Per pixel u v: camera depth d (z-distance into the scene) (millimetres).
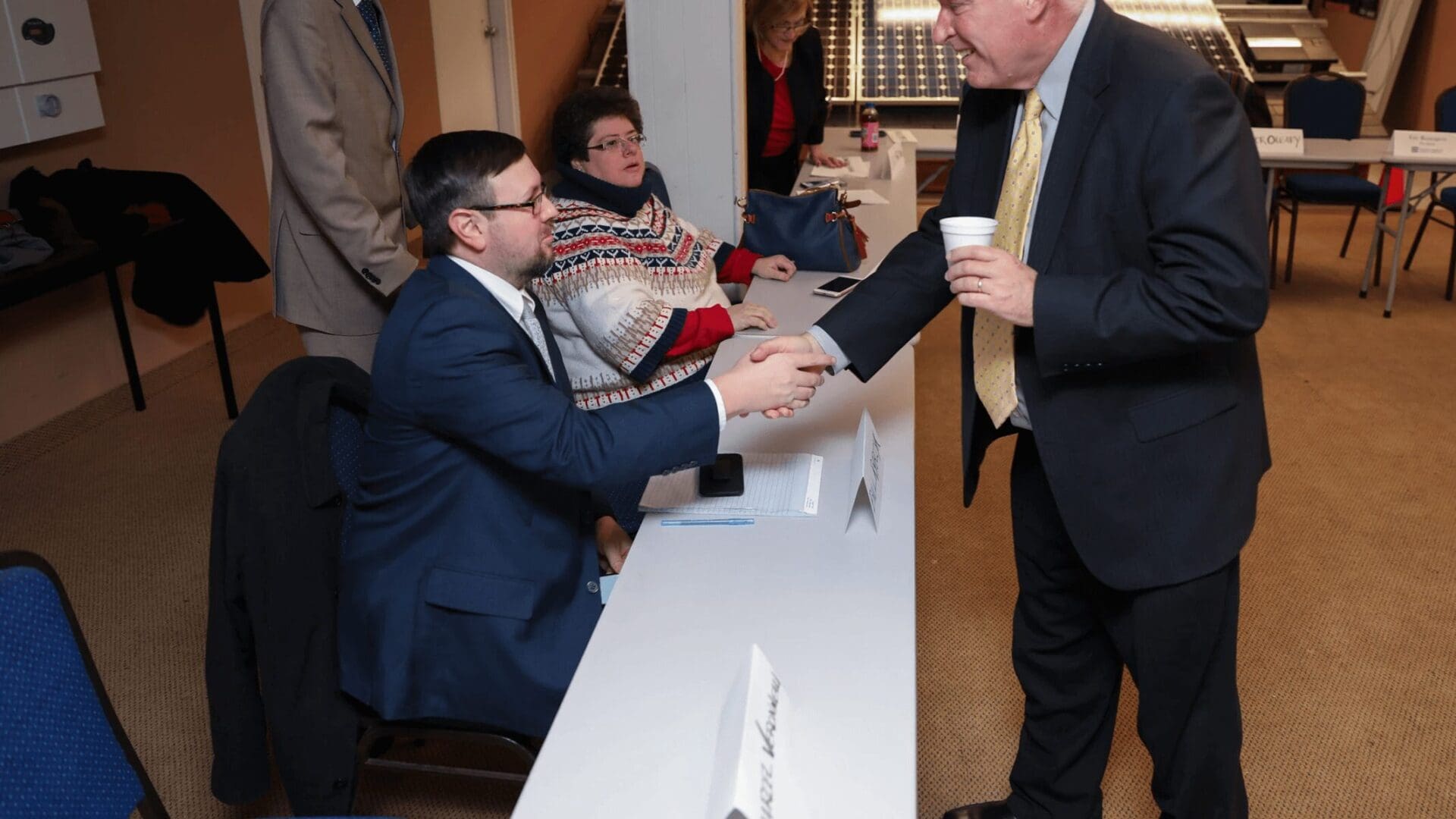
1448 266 5676
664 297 2396
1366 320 5020
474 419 1579
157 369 4367
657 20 3361
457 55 6734
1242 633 2742
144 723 2424
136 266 3797
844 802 1100
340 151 2455
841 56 8016
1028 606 1839
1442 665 2621
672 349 2260
